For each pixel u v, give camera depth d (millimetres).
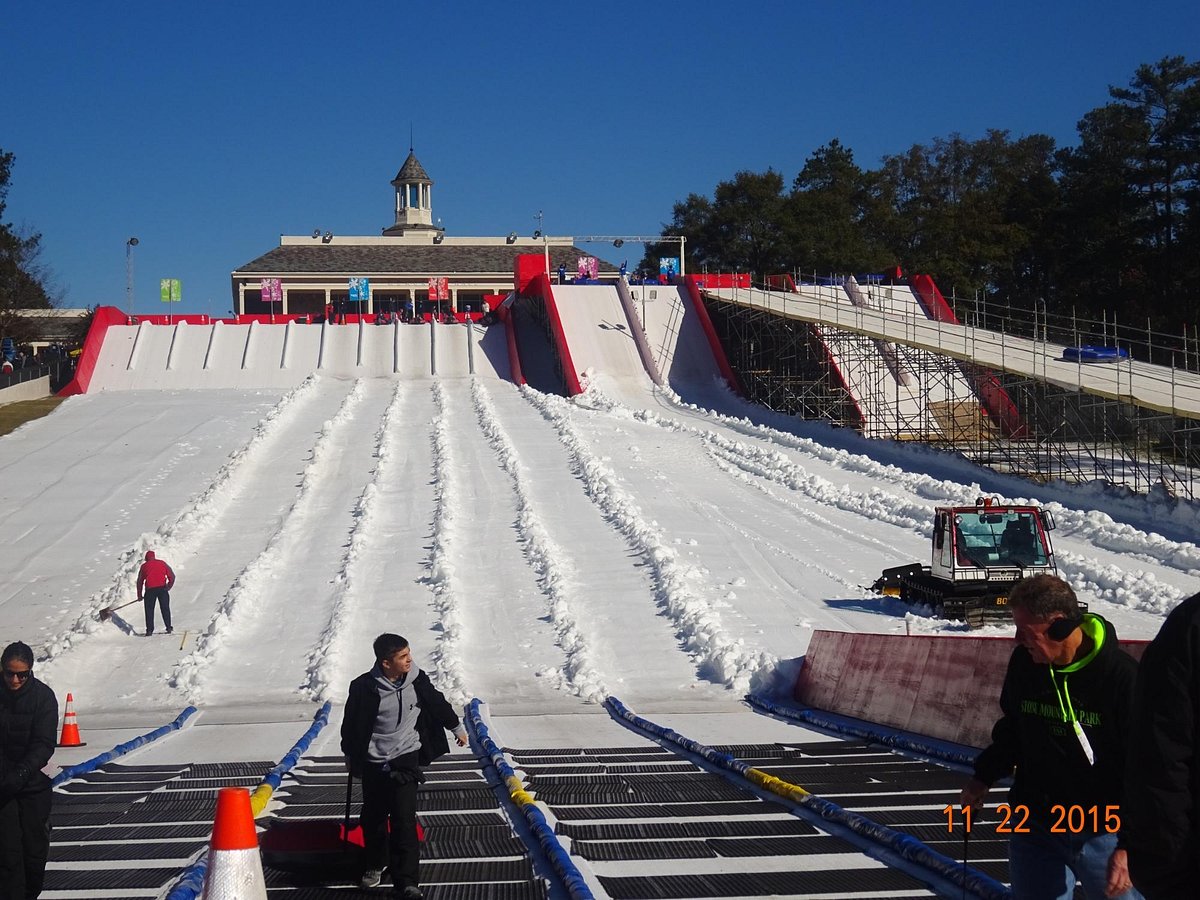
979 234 102062
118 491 40375
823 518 36938
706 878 7895
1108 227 95750
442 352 67938
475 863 8562
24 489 40812
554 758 14656
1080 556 29828
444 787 12164
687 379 64375
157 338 67812
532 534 33344
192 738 18438
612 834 9398
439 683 22219
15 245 94812
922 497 39531
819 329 60062
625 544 32906
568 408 55031
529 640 25453
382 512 36844
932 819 9688
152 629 26906
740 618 26188
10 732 7801
